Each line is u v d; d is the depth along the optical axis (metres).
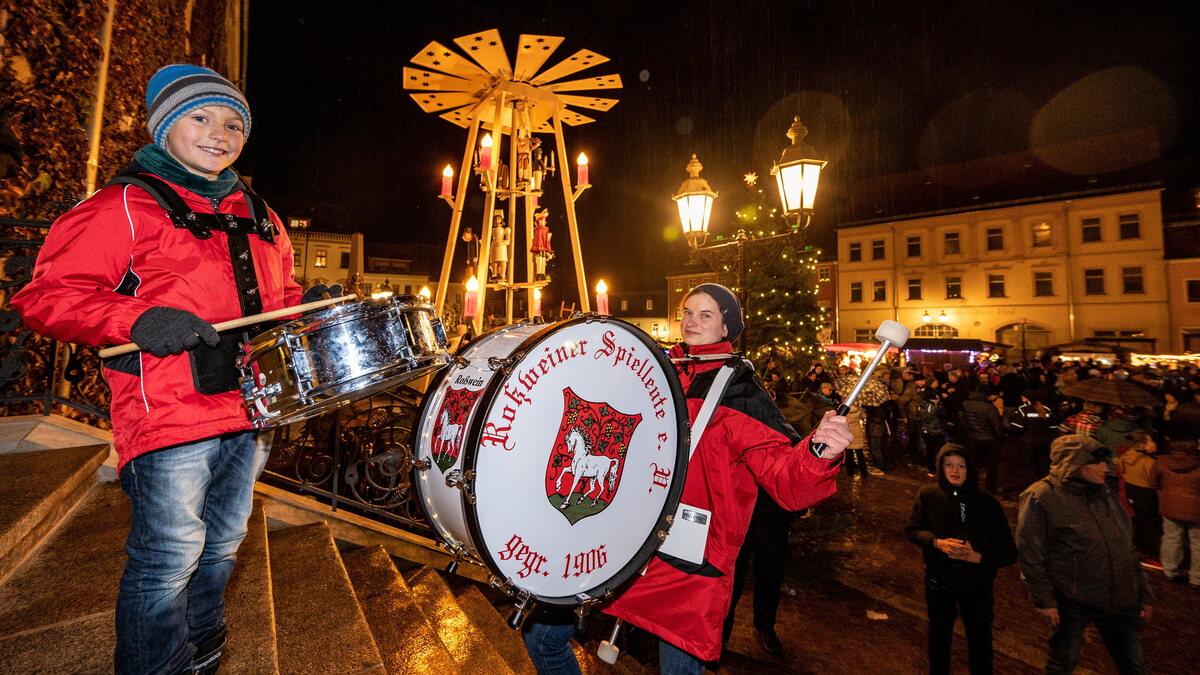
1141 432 6.07
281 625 2.12
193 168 1.49
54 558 2.10
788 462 1.82
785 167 5.12
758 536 4.14
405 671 2.28
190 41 7.34
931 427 9.51
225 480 1.59
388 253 42.56
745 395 2.11
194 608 1.56
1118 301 25.92
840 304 32.91
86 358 3.25
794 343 15.83
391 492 3.87
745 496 2.06
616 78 5.81
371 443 3.99
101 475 2.96
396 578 3.04
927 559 3.60
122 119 4.92
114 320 1.18
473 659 2.63
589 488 1.76
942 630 3.53
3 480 2.40
